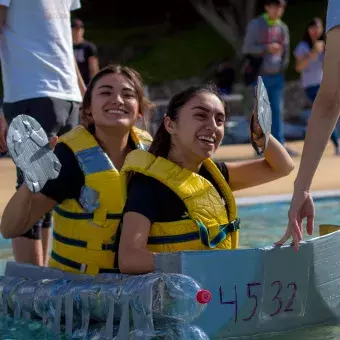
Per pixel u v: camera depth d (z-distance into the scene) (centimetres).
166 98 2616
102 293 510
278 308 528
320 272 546
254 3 3366
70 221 600
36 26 745
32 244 695
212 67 3547
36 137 529
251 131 557
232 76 2541
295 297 535
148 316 479
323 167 1396
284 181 1241
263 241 868
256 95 536
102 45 3797
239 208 1078
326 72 507
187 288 470
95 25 4044
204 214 543
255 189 1177
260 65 1522
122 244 528
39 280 568
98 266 591
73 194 596
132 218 530
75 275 561
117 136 620
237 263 507
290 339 521
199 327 500
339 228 605
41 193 587
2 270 761
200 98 551
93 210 587
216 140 557
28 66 744
